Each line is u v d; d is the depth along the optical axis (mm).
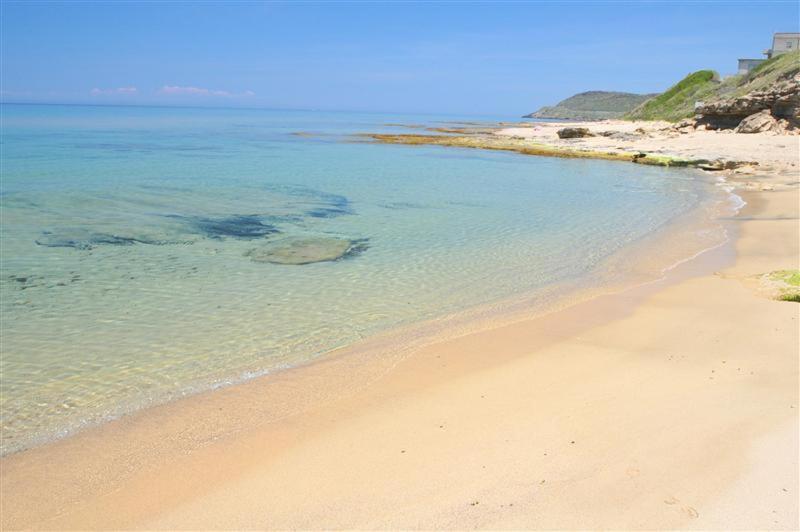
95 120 102812
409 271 14234
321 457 6195
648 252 16266
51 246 15820
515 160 42812
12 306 11289
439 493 5434
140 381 8305
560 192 27438
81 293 12141
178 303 11680
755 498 5207
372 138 65438
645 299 12086
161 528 5074
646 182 31109
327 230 18641
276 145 53938
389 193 26438
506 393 7758
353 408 7434
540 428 6672
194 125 95312
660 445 6180
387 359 9109
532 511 5113
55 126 77625
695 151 42438
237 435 6777
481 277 13820
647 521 4945
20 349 9328
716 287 12758
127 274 13547
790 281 12516
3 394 7859
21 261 14328
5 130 66000
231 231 18188
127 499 5551
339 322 10797
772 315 10695
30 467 6180
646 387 7777
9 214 19641
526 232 18766
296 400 7719
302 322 10766
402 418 7090
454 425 6844
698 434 6383
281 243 16797
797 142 43219
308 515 5172
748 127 50094
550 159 43750
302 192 26203
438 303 11945
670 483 5480
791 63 61469
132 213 20453
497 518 5035
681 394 7492
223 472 5980
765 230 18703
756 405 7062
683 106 89312
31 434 6883
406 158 43312
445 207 23141
